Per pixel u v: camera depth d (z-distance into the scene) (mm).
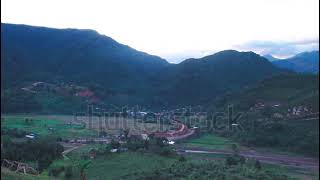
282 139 167125
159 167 105562
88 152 127625
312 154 152875
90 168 104875
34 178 60406
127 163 110250
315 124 178250
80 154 124250
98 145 144500
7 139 124000
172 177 96312
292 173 124750
